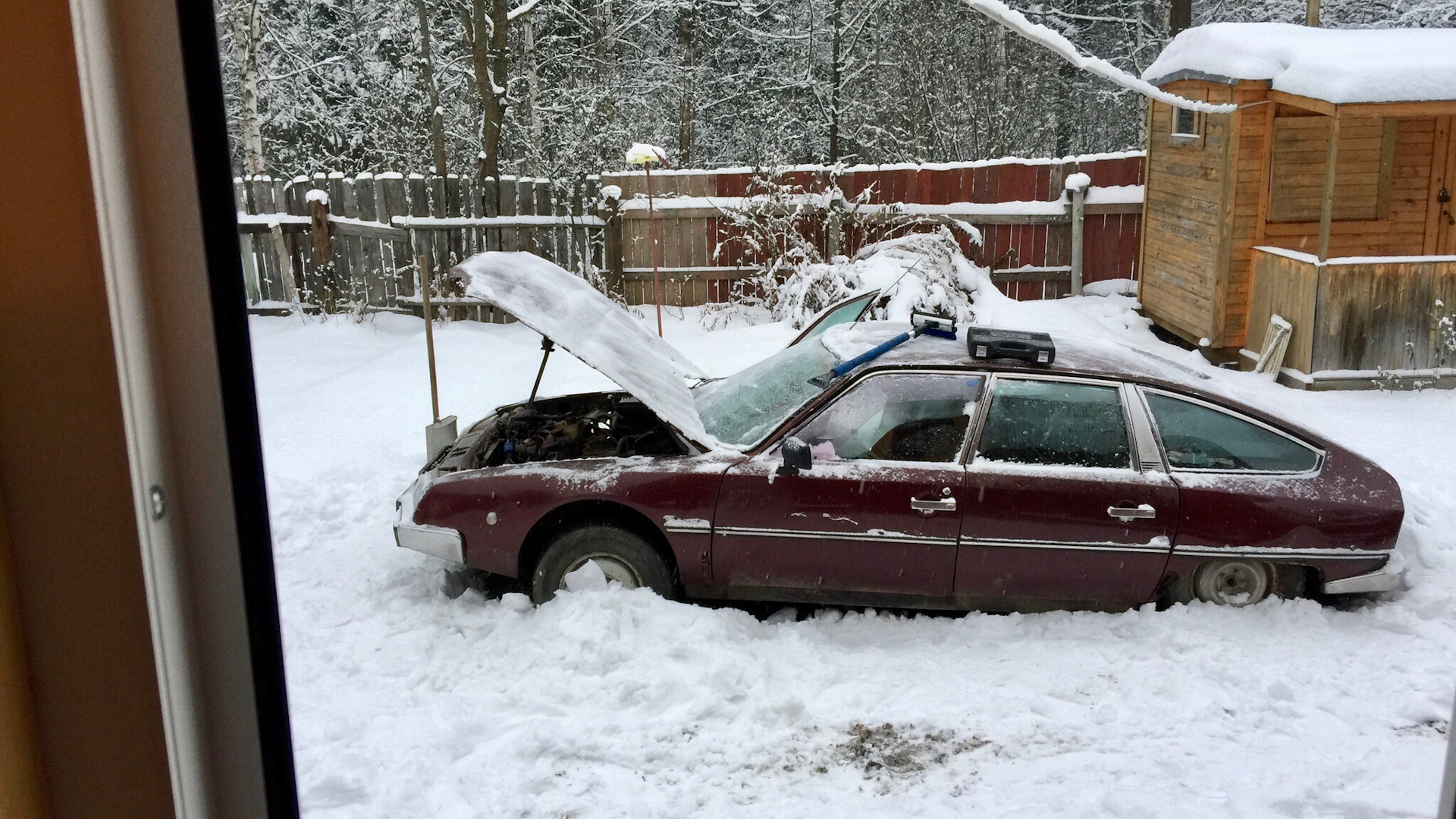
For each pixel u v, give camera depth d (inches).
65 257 41.1
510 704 190.2
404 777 166.9
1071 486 213.3
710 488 214.7
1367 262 418.0
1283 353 444.5
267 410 393.4
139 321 42.4
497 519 217.6
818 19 950.4
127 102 41.4
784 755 176.2
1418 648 208.8
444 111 879.1
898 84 932.6
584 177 619.5
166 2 41.0
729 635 210.4
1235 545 215.0
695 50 995.9
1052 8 985.5
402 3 859.4
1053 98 982.4
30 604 43.3
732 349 470.0
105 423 42.3
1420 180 494.6
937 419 220.4
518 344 497.7
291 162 893.2
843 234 609.3
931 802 162.4
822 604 231.1
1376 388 428.5
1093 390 220.1
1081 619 219.6
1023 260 620.7
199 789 46.5
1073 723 184.9
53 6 39.5
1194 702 190.7
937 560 215.5
